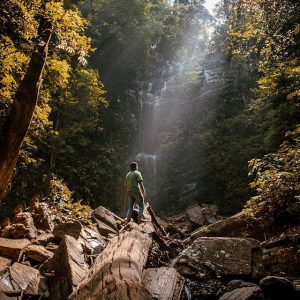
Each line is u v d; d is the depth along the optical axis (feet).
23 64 21.52
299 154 20.44
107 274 10.67
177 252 22.11
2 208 36.58
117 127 73.46
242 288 13.83
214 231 22.31
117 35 73.72
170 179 67.77
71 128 48.19
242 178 51.16
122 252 13.94
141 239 17.63
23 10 16.30
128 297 8.47
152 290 12.23
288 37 30.12
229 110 68.23
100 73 78.07
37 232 22.33
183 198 61.93
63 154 52.54
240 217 21.89
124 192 65.36
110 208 60.23
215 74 84.84
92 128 53.83
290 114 33.73
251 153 51.29
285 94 32.55
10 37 18.66
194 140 68.33
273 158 22.34
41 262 17.53
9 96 19.76
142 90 91.15
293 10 29.22
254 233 20.38
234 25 41.19
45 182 40.93
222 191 54.49
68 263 13.89
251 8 33.68
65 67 20.25
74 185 53.88
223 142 59.31
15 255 16.65
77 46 18.13
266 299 12.44
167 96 89.30
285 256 15.57
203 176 58.95
